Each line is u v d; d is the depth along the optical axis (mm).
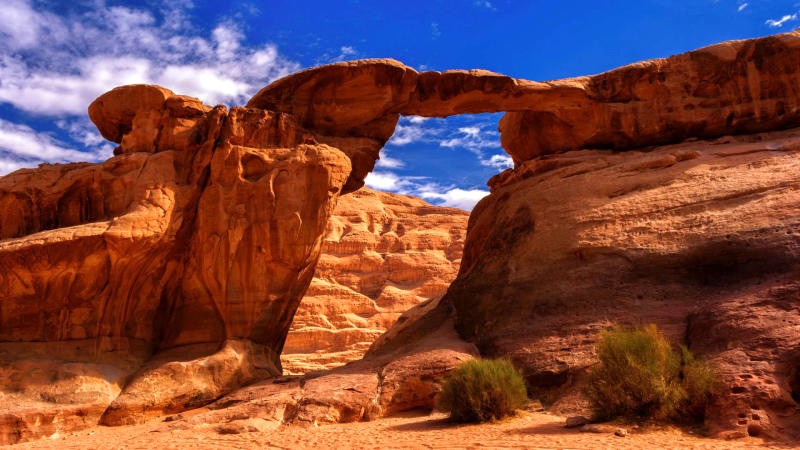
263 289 16297
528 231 16875
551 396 12523
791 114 17906
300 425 12258
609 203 16031
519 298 15258
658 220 15031
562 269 15180
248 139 17078
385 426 11781
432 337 15680
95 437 12672
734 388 10109
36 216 16625
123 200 16203
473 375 11648
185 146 16844
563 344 13297
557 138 20312
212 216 16562
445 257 63531
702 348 11578
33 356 14812
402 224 68875
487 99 18906
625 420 10406
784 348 10461
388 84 18391
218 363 15242
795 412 9672
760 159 15852
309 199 16594
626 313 13438
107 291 15617
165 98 17125
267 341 16734
